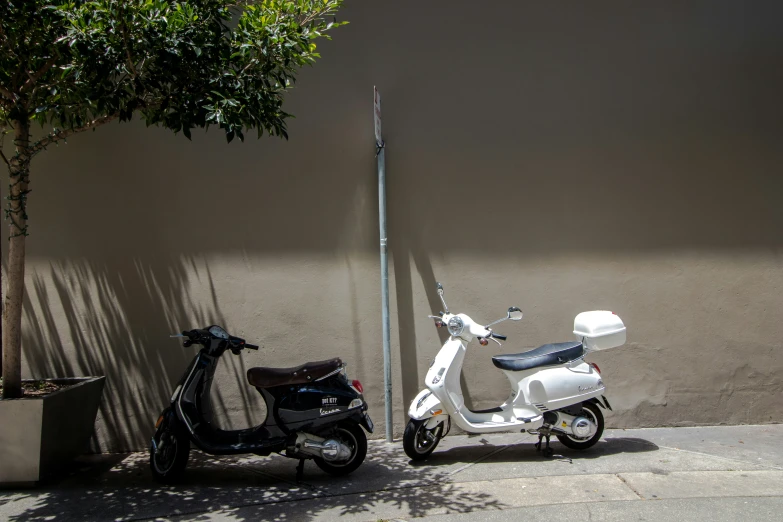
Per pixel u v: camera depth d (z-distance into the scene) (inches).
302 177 227.0
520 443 216.7
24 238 192.1
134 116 223.6
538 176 230.5
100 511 166.1
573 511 159.3
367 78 229.5
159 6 159.8
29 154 189.0
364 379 226.5
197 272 224.1
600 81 232.1
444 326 206.1
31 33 171.5
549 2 232.2
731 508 159.5
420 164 228.8
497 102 230.5
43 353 221.8
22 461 177.8
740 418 231.5
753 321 231.9
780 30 233.8
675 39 233.0
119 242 223.1
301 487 181.2
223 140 225.9
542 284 229.5
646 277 231.1
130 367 222.2
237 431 188.4
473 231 229.3
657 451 204.2
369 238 227.5
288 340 225.1
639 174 231.9
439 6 231.1
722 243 232.4
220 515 162.6
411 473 190.1
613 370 230.7
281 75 189.8
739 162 233.0
